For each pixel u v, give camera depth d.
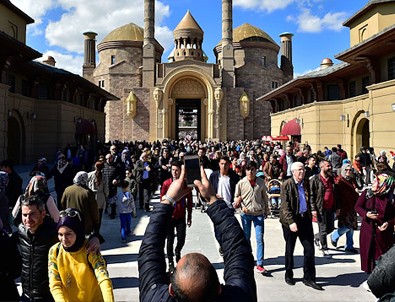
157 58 60.44
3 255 4.10
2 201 7.10
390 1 22.92
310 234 7.05
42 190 6.04
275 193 13.77
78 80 32.44
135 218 13.41
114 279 7.30
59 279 3.96
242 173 13.80
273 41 64.00
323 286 6.93
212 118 51.88
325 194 8.82
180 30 58.34
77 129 32.06
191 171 2.88
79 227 3.96
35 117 30.06
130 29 60.50
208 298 1.98
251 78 56.22
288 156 16.84
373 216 6.39
